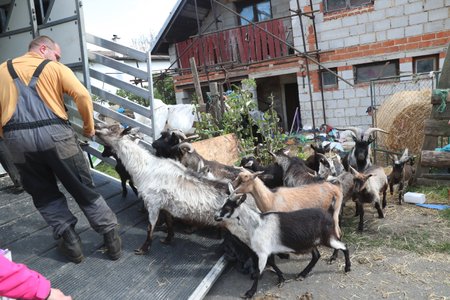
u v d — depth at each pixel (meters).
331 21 11.17
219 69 12.20
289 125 14.17
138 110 5.47
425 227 4.94
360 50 10.95
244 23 14.01
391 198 6.20
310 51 11.01
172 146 5.38
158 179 4.12
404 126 8.28
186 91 14.40
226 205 3.63
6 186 5.55
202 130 7.50
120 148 4.32
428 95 8.16
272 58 11.12
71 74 3.46
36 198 3.58
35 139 3.25
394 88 10.75
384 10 10.44
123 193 5.40
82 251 3.89
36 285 1.52
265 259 3.59
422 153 6.14
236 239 4.09
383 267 4.04
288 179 5.18
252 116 8.27
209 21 14.47
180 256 4.09
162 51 15.52
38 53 3.49
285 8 13.13
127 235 4.41
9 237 4.11
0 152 5.11
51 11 5.42
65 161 3.39
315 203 4.28
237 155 6.95
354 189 4.87
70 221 3.68
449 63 6.20
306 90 11.93
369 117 11.16
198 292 3.44
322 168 5.45
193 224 4.22
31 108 3.24
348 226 5.21
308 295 3.59
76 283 3.48
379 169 5.45
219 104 8.04
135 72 5.27
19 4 5.62
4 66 3.34
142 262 3.91
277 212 3.69
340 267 4.11
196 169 5.20
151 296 3.39
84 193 3.57
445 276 3.78
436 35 9.97
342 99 11.46
